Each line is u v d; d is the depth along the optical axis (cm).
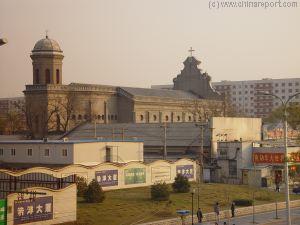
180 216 7794
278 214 8869
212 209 8725
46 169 9212
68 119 17388
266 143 13450
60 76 19012
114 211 8069
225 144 12888
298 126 13675
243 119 14700
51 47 18775
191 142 14100
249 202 9231
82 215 7675
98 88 19062
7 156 11919
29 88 18125
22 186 8762
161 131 14762
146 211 8231
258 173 12162
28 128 18500
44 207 7025
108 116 19438
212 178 12825
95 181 8900
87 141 11250
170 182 11444
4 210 6550
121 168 10412
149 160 13025
